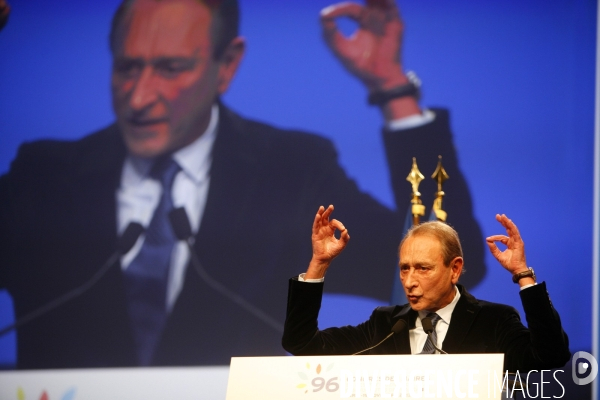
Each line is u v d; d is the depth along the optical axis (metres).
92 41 18.41
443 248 8.16
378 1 17.80
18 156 18.09
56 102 18.23
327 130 17.50
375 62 17.61
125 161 17.88
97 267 17.48
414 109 17.38
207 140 17.72
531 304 7.55
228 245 17.27
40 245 17.69
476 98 17.31
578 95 17.02
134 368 16.95
